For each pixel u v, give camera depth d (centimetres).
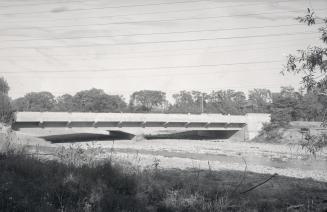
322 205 1914
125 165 2375
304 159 6619
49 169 1823
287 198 2261
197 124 10212
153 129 9725
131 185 1803
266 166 5394
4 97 7631
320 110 1485
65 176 1667
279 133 9944
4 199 1181
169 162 5003
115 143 8644
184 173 3453
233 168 4841
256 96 17925
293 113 10338
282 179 3847
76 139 9775
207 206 1627
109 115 8975
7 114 6969
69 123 8562
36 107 15962
